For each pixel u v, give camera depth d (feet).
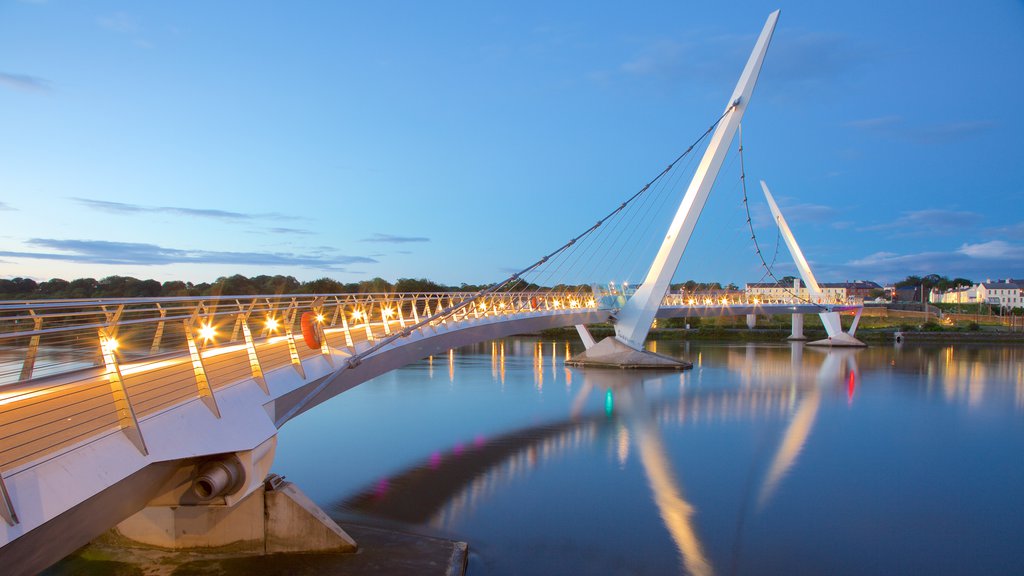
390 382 117.29
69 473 17.34
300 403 35.42
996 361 173.47
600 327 264.52
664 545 42.19
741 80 145.48
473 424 79.56
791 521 47.42
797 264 258.57
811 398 105.70
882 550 42.32
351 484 53.11
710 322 309.22
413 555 34.96
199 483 26.71
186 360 34.96
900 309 375.86
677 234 150.10
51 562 19.34
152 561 32.48
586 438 73.61
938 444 73.36
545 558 39.55
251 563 32.73
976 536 44.91
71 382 21.36
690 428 80.33
